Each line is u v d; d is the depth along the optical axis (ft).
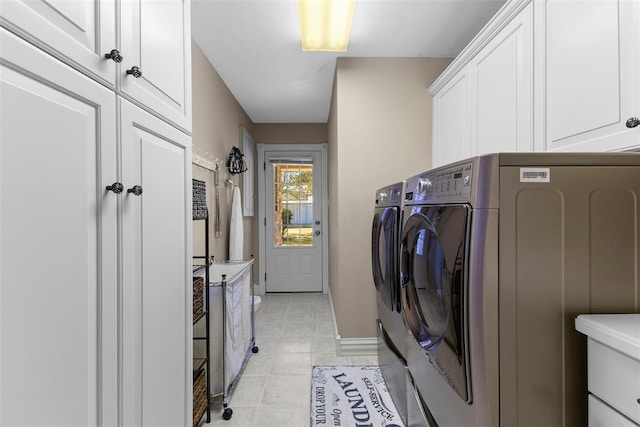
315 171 15.06
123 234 2.47
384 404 6.27
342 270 8.64
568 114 3.90
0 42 1.54
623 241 2.99
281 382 7.10
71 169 1.97
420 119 8.67
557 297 2.95
